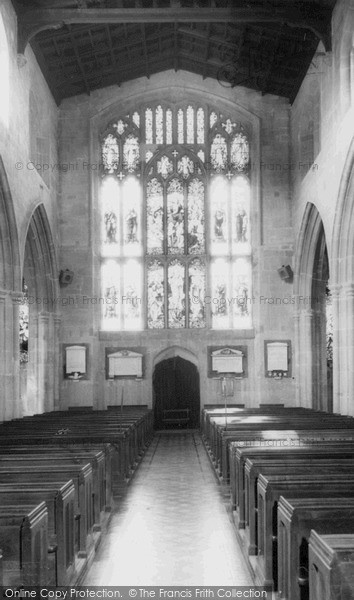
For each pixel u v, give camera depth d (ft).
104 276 107.45
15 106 76.59
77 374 102.99
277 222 105.19
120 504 50.75
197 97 107.76
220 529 42.65
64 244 104.42
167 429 111.24
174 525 43.88
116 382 106.32
